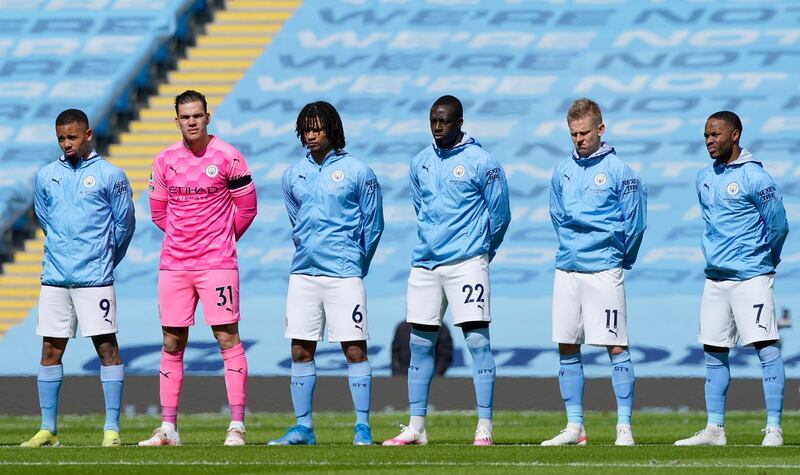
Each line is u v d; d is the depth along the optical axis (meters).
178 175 34.59
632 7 92.69
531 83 89.62
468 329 34.41
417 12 94.75
